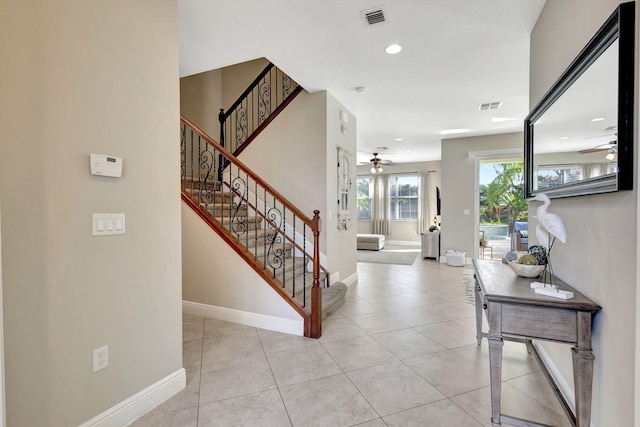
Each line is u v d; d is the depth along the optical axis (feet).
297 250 13.70
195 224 11.10
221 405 6.22
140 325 5.93
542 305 5.03
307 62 10.62
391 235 35.12
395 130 19.89
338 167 14.51
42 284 4.48
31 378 4.38
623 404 4.16
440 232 23.17
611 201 4.48
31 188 4.35
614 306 4.38
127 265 5.69
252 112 16.61
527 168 8.42
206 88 18.03
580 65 5.24
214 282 10.85
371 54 10.09
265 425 5.65
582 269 5.44
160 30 6.28
